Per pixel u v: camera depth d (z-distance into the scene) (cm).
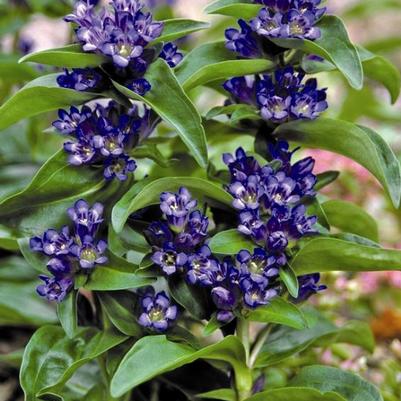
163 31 60
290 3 60
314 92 60
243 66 60
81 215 59
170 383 63
